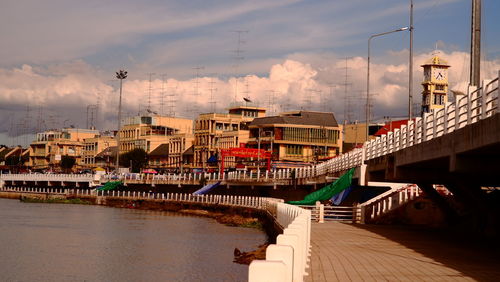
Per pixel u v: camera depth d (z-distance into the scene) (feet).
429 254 90.02
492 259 84.43
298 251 52.70
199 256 162.30
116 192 445.78
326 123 473.26
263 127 475.72
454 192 132.87
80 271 140.05
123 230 231.09
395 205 164.04
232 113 564.71
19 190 538.47
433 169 127.34
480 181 120.98
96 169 565.94
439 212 162.20
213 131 532.32
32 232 216.95
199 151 541.34
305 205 171.32
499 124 72.38
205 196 353.72
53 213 315.99
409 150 118.11
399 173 128.26
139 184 457.68
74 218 285.02
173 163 577.43
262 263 32.17
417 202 163.12
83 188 510.99
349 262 79.92
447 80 368.68
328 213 186.39
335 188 172.35
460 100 91.81
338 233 126.72
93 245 184.85
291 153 463.83
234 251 170.40
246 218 270.46
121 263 150.51
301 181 259.60
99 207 388.16
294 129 464.24
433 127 103.91
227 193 381.60
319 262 79.77
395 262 80.23
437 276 68.03
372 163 155.84
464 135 86.12
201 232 225.56
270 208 220.23
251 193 355.77
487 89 80.79
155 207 379.14
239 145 485.97
